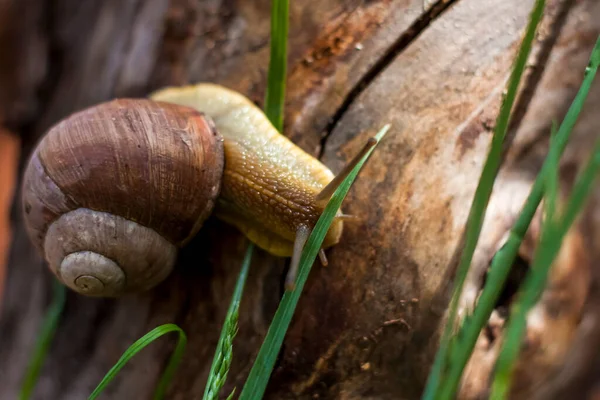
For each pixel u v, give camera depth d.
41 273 0.25
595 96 0.23
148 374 0.22
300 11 0.21
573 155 0.23
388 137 0.20
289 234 0.20
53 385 0.23
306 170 0.20
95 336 0.23
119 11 0.24
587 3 0.21
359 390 0.20
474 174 0.20
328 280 0.20
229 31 0.22
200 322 0.21
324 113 0.21
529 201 0.17
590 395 0.27
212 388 0.18
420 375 0.20
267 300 0.20
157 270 0.20
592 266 0.24
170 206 0.20
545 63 0.21
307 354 0.20
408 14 0.21
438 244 0.20
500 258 0.17
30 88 0.27
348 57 0.21
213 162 0.20
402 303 0.20
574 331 0.24
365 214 0.20
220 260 0.21
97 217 0.20
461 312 0.20
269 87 0.20
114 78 0.24
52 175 0.20
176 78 0.22
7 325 0.26
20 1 0.28
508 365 0.17
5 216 0.34
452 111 0.20
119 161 0.19
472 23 0.21
